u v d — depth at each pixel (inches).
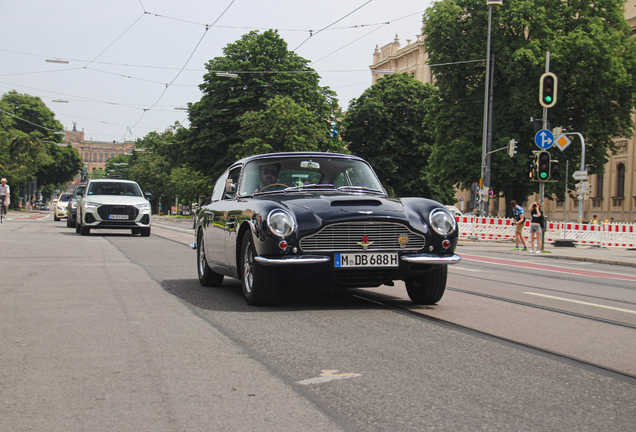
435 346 194.9
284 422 125.3
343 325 227.5
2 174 2534.5
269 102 1745.8
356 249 255.6
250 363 171.3
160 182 4148.6
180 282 360.2
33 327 220.4
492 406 135.9
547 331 225.9
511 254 830.5
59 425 124.0
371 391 146.1
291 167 313.4
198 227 363.9
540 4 1368.1
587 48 1295.5
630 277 517.3
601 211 1828.2
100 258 502.6
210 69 1846.7
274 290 264.7
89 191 866.1
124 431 120.8
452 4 1418.6
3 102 2699.3
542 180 886.4
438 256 263.4
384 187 317.4
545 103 851.4
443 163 1454.2
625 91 1374.3
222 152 1850.4
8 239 701.3
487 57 1312.7
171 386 149.9
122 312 252.7
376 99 2050.9
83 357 177.6
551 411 133.3
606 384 155.8
